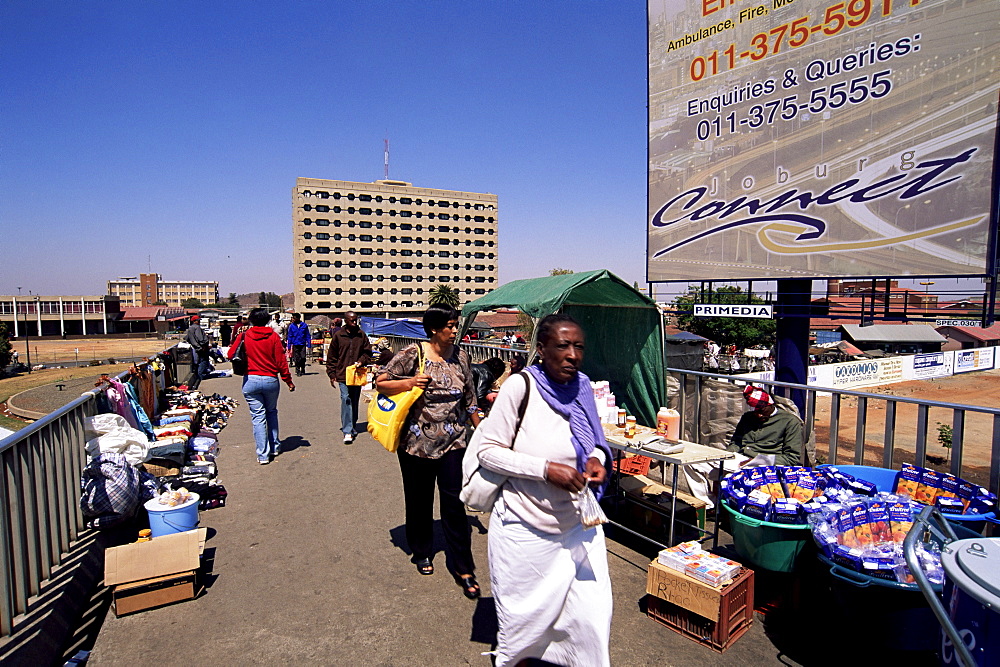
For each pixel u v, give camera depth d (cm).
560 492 226
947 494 310
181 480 517
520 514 227
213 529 443
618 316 551
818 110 729
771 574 317
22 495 293
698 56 848
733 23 805
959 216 632
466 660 279
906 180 665
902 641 254
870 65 684
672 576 302
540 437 226
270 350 623
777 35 762
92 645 301
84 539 386
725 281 839
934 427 1914
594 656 221
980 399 2609
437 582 358
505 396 231
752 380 493
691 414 579
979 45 610
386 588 350
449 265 13800
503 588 232
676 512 409
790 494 325
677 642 293
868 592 257
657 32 899
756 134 789
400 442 354
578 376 238
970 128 620
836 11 707
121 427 458
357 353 711
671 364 1750
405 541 420
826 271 736
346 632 302
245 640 294
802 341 800
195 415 782
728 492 328
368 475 582
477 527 452
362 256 12800
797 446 421
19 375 5791
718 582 286
